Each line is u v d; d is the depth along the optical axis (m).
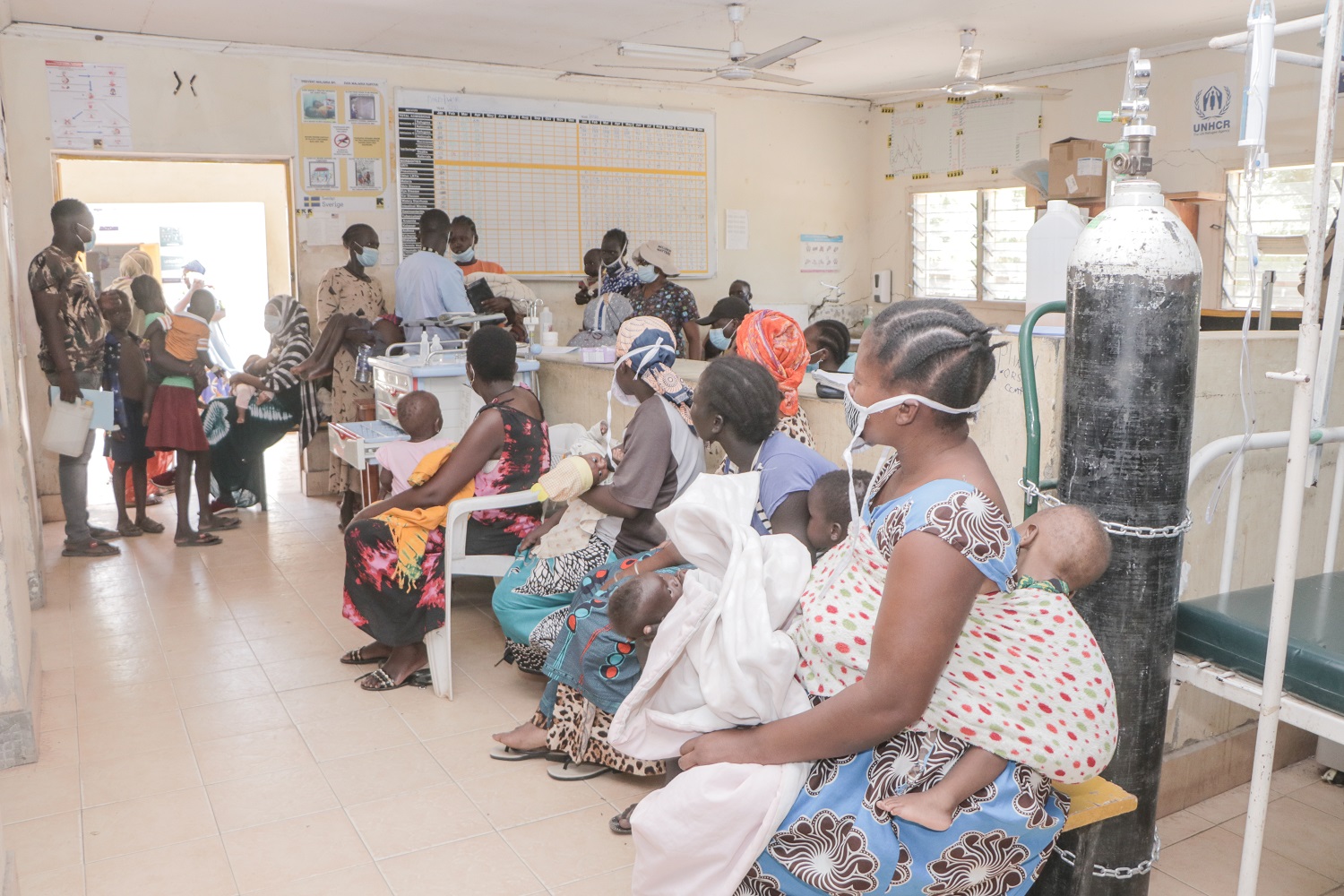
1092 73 6.64
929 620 1.27
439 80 6.49
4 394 3.06
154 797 2.59
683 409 2.80
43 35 5.43
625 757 2.61
